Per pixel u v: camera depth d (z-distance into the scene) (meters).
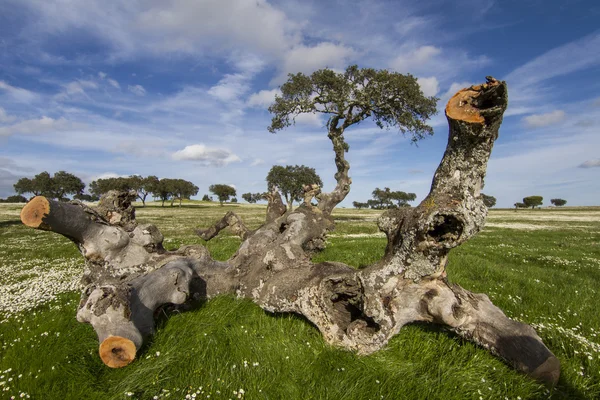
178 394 3.41
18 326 5.05
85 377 3.68
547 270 10.00
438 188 4.01
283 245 6.16
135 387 3.47
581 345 4.50
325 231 8.42
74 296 6.73
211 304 5.45
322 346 4.36
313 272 5.14
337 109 33.06
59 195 85.69
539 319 5.56
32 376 3.69
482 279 8.38
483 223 3.96
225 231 22.11
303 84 31.88
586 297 7.04
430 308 4.37
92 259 5.43
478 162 3.83
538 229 27.95
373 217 48.00
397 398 3.44
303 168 62.22
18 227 27.73
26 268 10.49
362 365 3.95
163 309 5.07
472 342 4.49
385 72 30.66
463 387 3.64
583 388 3.78
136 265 5.63
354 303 5.07
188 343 4.30
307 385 3.60
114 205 6.32
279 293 5.07
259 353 4.10
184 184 99.75
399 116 32.59
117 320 3.78
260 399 3.33
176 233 22.58
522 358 3.99
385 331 4.29
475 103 3.64
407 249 4.16
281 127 34.97
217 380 3.54
